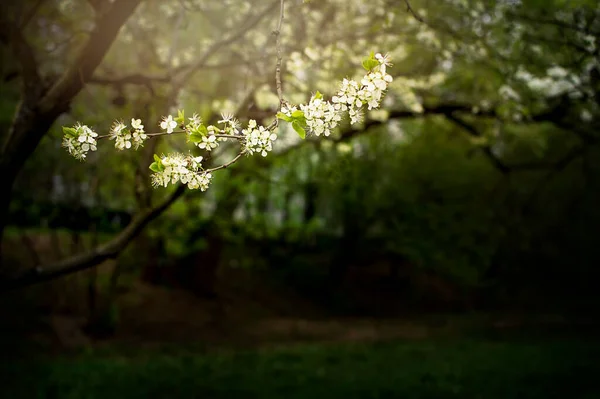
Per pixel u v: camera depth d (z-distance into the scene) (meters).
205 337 16.80
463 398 9.98
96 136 2.47
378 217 23.19
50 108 4.71
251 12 7.15
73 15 7.98
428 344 17.19
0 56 9.51
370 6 7.18
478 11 7.51
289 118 2.38
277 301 22.92
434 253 21.64
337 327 20.47
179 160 2.42
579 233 27.95
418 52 8.21
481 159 21.12
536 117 8.68
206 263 20.56
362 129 8.88
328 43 6.83
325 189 20.23
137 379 11.10
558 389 10.52
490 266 24.44
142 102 7.30
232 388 10.78
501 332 19.98
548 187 24.44
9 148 4.84
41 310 15.26
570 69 7.60
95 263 5.22
